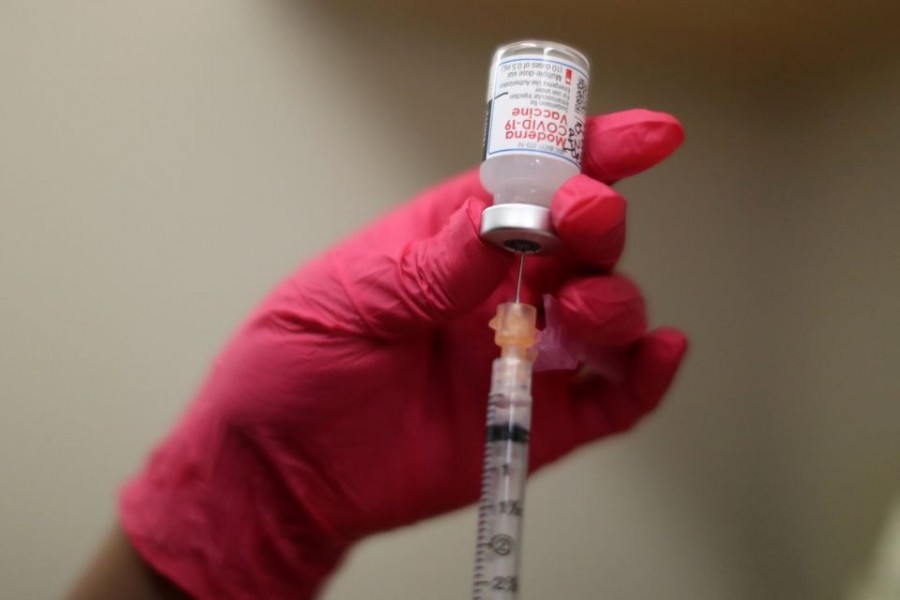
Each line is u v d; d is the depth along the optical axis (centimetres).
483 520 28
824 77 42
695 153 43
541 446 33
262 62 40
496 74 29
